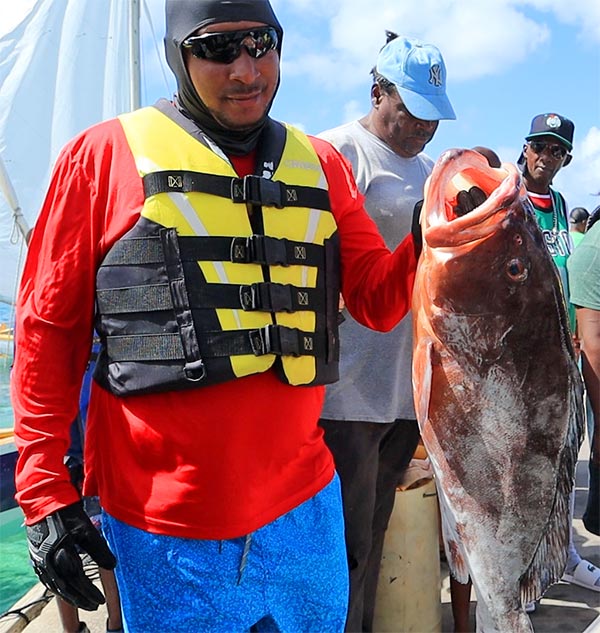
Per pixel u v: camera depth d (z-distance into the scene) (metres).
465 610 3.31
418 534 3.27
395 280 1.94
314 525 1.93
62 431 1.79
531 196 4.09
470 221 1.71
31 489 1.73
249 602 1.82
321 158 2.05
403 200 2.91
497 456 1.78
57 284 1.75
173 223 1.74
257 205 1.83
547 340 1.78
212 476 1.75
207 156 1.80
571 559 4.00
